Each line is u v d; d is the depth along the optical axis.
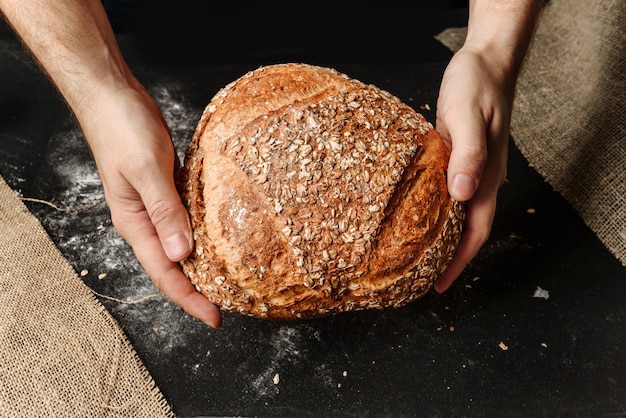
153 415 0.62
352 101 0.59
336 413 0.62
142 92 0.65
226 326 0.67
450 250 0.60
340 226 0.55
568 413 0.62
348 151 0.56
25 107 0.86
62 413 0.62
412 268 0.57
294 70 0.62
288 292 0.57
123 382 0.64
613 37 0.83
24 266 0.71
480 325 0.68
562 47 0.90
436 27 0.97
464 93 0.61
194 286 0.61
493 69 0.65
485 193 0.63
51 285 0.70
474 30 0.68
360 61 0.93
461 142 0.58
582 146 0.80
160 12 0.95
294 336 0.67
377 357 0.65
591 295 0.70
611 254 0.73
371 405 0.62
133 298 0.70
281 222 0.55
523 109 0.86
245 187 0.56
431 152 0.59
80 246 0.73
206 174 0.58
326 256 0.55
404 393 0.63
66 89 0.62
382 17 0.98
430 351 0.66
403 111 0.60
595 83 0.83
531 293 0.70
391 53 0.94
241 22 0.97
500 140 0.63
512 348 0.66
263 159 0.56
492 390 0.64
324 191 0.55
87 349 0.66
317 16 0.98
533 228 0.75
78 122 0.64
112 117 0.60
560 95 0.86
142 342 0.67
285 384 0.64
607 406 0.63
